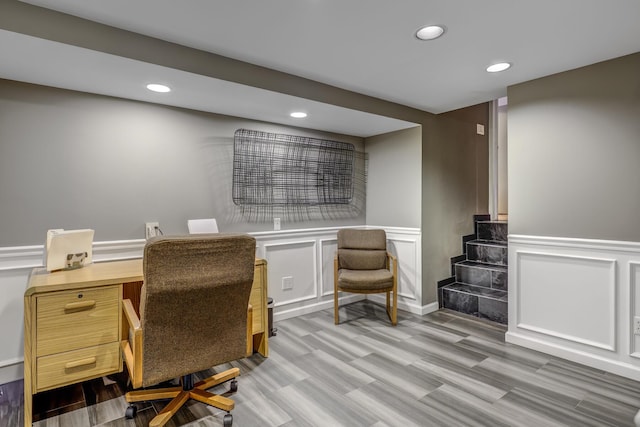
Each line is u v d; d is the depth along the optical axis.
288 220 3.40
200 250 1.53
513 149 2.73
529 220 2.64
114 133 2.44
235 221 3.04
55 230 2.13
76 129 2.30
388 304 3.42
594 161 2.32
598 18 1.76
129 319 1.64
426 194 3.52
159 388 2.04
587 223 2.36
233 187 3.02
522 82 2.66
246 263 1.68
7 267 2.07
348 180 3.90
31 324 1.68
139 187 2.54
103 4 1.59
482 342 2.78
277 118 3.11
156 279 1.44
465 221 4.05
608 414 1.82
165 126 2.66
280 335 2.96
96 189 2.37
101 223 2.38
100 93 2.37
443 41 2.01
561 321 2.49
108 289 1.88
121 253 2.45
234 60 2.21
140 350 1.54
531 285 2.65
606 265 2.28
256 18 1.74
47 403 1.97
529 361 2.44
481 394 2.02
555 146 2.50
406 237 3.63
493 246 3.80
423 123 3.47
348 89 2.80
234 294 1.69
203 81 2.18
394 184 3.73
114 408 1.93
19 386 2.10
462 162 4.00
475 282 3.70
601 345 2.30
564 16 1.74
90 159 2.34
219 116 2.94
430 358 2.50
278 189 3.32
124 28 1.81
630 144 2.18
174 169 2.70
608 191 2.27
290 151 3.40
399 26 1.83
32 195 2.15
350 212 3.94
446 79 2.60
